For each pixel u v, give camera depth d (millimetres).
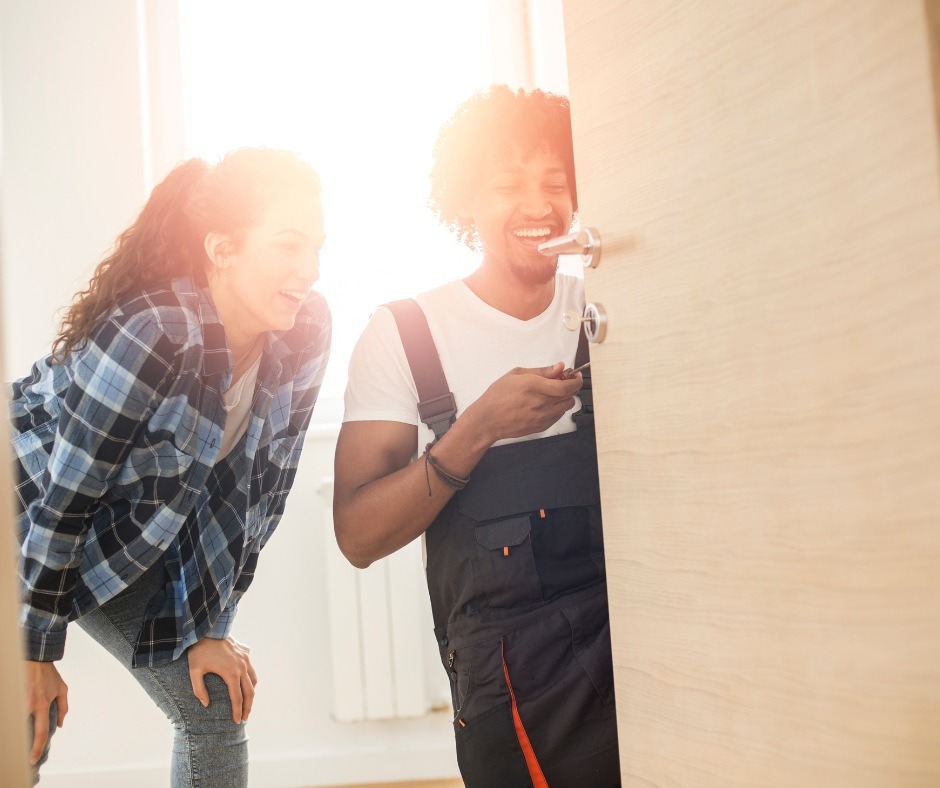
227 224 1295
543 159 1264
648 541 917
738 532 770
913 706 594
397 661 2250
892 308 596
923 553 581
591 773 1121
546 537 1161
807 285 675
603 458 1005
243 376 1391
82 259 2250
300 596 2295
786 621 713
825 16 645
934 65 562
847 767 651
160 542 1275
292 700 2277
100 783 2205
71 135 2270
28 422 1322
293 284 1338
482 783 1151
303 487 2312
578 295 1327
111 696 2232
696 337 820
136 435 1229
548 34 2309
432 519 1185
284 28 2426
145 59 2342
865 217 616
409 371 1247
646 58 884
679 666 868
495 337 1268
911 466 587
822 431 666
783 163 696
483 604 1159
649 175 886
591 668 1120
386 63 2436
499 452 1189
